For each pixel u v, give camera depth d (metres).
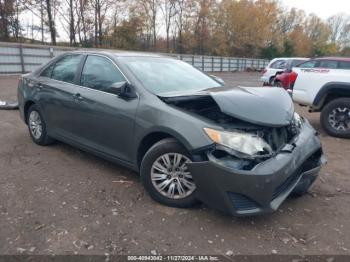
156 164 3.38
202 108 3.40
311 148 3.47
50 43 34.28
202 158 3.03
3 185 3.78
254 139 2.97
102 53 4.29
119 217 3.18
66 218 3.13
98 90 4.08
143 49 42.25
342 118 6.61
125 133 3.69
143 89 3.65
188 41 48.47
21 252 2.63
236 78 28.94
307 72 6.99
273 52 60.62
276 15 60.09
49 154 4.86
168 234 2.94
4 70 19.16
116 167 4.41
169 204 3.38
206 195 3.02
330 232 3.08
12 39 31.77
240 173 2.83
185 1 46.75
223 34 52.69
